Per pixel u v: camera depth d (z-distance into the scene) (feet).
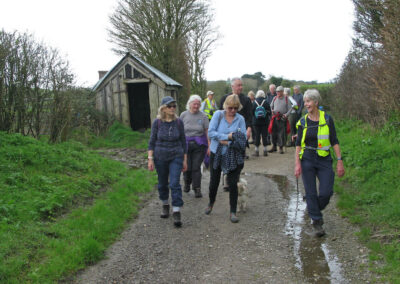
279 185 22.13
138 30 70.85
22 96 24.97
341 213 16.02
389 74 22.84
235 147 15.42
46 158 21.15
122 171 24.73
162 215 16.92
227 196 20.35
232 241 14.11
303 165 14.26
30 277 10.57
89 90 43.65
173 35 73.61
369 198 16.58
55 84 27.89
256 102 31.12
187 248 13.58
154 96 45.55
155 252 13.26
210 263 12.36
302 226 15.31
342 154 24.36
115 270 11.90
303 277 11.12
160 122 16.25
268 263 12.19
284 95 32.86
